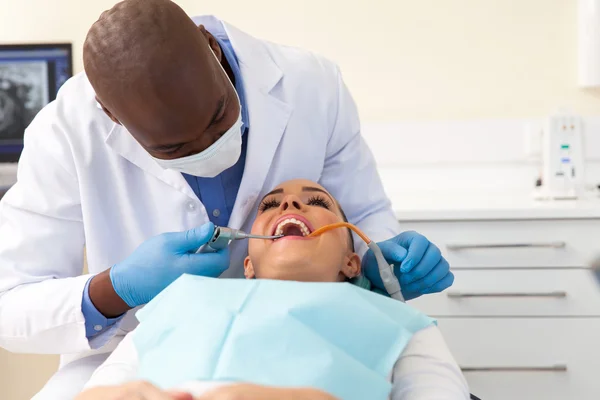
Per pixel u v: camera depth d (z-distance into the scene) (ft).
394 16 8.16
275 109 4.43
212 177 4.31
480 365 6.75
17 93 8.38
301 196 4.28
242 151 4.38
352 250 4.48
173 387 2.93
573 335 6.64
